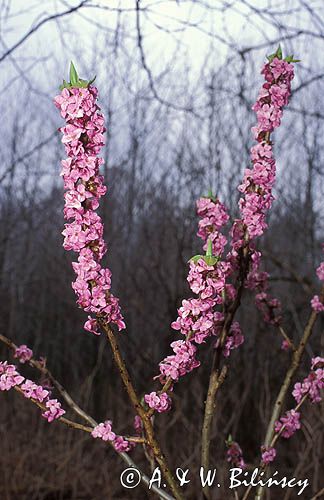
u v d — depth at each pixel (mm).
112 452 5621
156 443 1533
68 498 5117
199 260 1452
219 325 1870
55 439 5586
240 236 1876
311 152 6648
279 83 1831
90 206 1412
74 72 1378
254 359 5668
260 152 1810
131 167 7996
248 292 5938
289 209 6992
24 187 8602
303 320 6070
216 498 4328
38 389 1550
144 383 6344
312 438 4285
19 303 8445
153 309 6992
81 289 1399
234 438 5199
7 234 8203
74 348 7773
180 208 7242
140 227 7902
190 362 1506
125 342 6727
